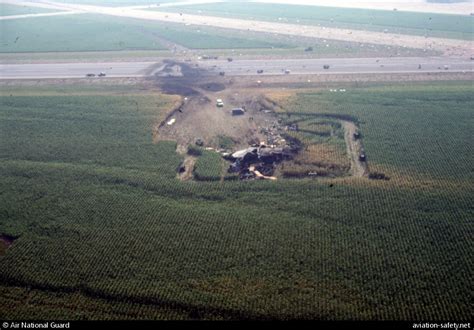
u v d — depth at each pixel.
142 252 76.50
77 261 74.88
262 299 66.25
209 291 68.12
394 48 189.50
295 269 71.62
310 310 64.00
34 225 84.25
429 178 94.88
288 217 84.12
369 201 87.69
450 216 82.62
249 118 127.69
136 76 163.62
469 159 101.25
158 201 90.50
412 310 63.53
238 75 161.25
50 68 176.00
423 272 70.12
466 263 71.62
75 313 65.19
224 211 86.56
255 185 94.50
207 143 115.06
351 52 185.50
